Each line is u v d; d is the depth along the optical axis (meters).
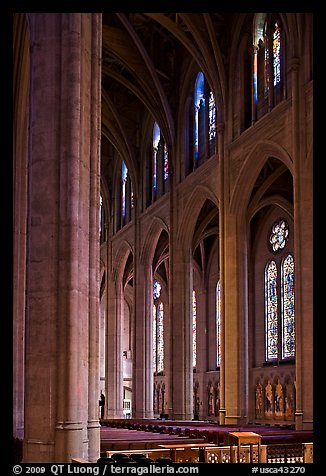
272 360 41.69
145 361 45.22
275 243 42.44
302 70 26.28
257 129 29.95
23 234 23.14
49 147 15.25
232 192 31.94
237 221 31.78
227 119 32.84
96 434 15.48
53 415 14.15
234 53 32.91
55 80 15.52
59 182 15.14
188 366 38.59
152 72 39.41
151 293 46.12
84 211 15.77
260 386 42.12
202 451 13.97
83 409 14.73
